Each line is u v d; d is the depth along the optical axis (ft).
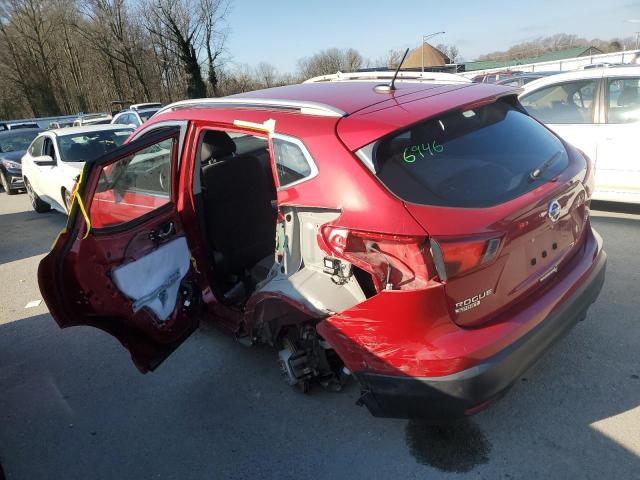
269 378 10.92
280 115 8.69
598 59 79.30
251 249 12.28
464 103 8.07
